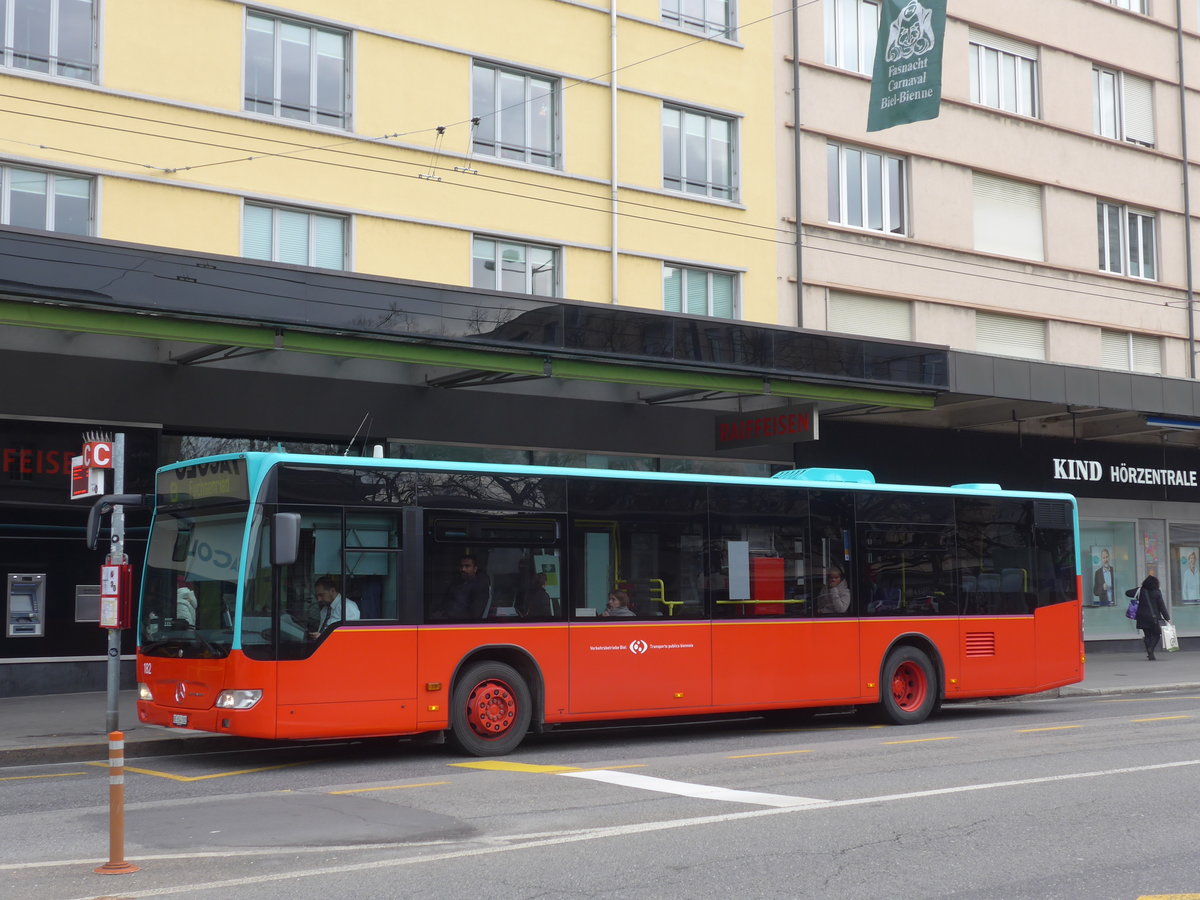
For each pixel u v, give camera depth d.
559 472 13.73
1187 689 22.02
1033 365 24.41
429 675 12.65
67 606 18.55
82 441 18.39
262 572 11.93
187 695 12.21
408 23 20.95
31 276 14.77
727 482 14.91
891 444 26.44
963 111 28.56
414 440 20.98
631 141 23.45
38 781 11.61
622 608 13.92
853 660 15.61
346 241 20.31
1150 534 31.28
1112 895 6.81
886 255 26.92
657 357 19.86
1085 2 31.17
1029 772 11.23
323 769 12.19
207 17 19.14
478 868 7.48
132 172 18.34
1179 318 32.25
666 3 24.22
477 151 21.73
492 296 18.36
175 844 8.31
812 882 7.12
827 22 26.72
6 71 17.44
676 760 12.42
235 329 16.45
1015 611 17.22
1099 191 30.95
